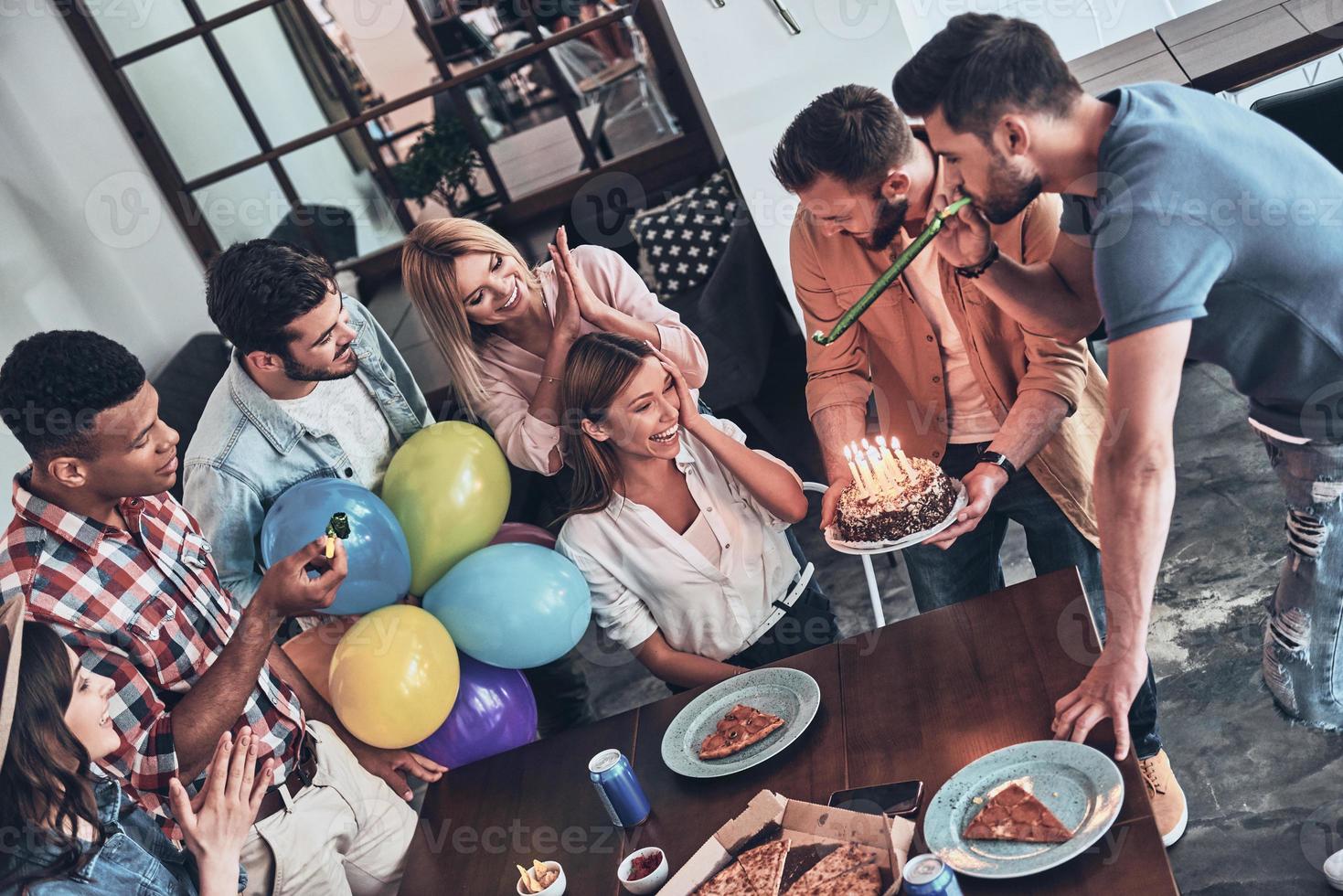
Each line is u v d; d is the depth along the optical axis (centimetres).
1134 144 150
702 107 434
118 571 181
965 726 160
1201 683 222
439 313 234
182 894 170
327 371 212
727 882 143
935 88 171
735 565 222
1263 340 152
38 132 370
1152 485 150
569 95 442
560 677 261
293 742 199
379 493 238
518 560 213
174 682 188
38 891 151
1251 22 283
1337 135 234
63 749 155
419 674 199
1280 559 243
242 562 220
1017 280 184
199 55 421
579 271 239
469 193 453
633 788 167
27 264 343
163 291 406
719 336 338
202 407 380
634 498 219
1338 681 168
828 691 180
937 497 185
